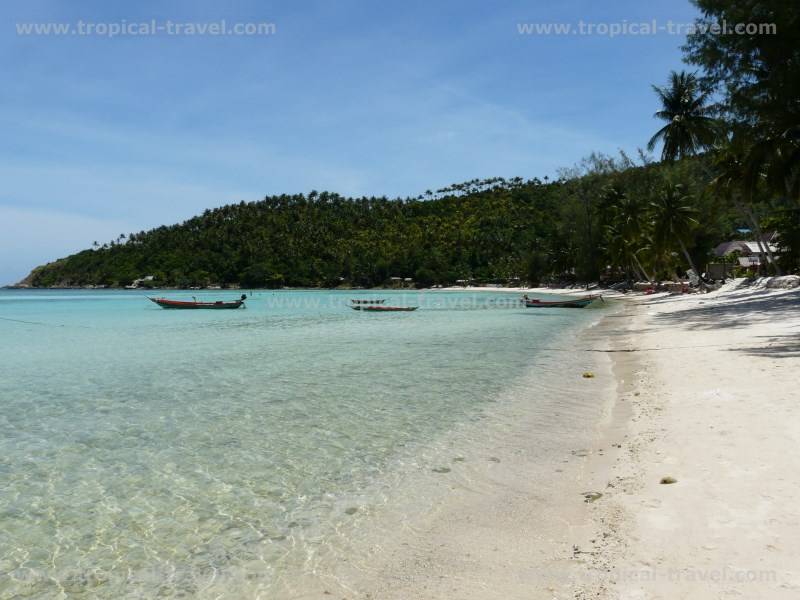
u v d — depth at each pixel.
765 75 25.08
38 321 39.97
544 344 21.50
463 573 4.52
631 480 6.08
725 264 61.25
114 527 5.89
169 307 57.25
